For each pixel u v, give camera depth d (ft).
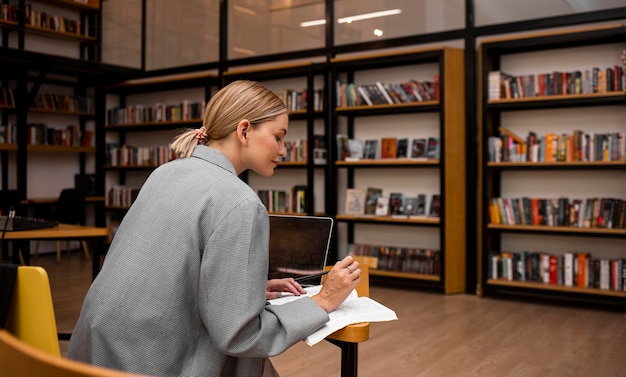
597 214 16.12
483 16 17.87
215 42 23.49
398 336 13.06
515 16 17.35
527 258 17.04
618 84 15.70
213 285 3.91
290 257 5.77
